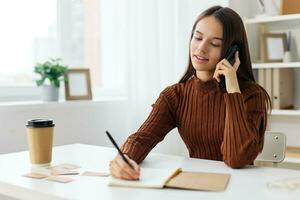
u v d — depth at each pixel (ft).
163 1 9.01
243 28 5.16
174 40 9.17
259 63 9.33
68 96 8.18
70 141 8.13
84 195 3.26
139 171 3.75
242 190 3.38
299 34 9.59
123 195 3.25
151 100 8.83
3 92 7.73
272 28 9.97
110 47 9.90
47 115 7.67
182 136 5.44
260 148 4.58
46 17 8.59
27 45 8.27
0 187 3.72
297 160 8.47
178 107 5.43
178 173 3.94
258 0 10.00
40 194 3.37
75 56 9.12
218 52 4.96
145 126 5.15
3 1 7.84
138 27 8.64
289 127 9.80
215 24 4.91
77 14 9.14
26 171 4.11
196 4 9.46
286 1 9.30
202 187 3.42
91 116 8.54
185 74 5.67
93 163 4.49
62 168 4.21
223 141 4.60
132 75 8.59
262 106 4.91
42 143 4.37
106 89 9.66
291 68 9.56
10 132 7.08
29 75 8.34
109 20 9.83
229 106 4.49
